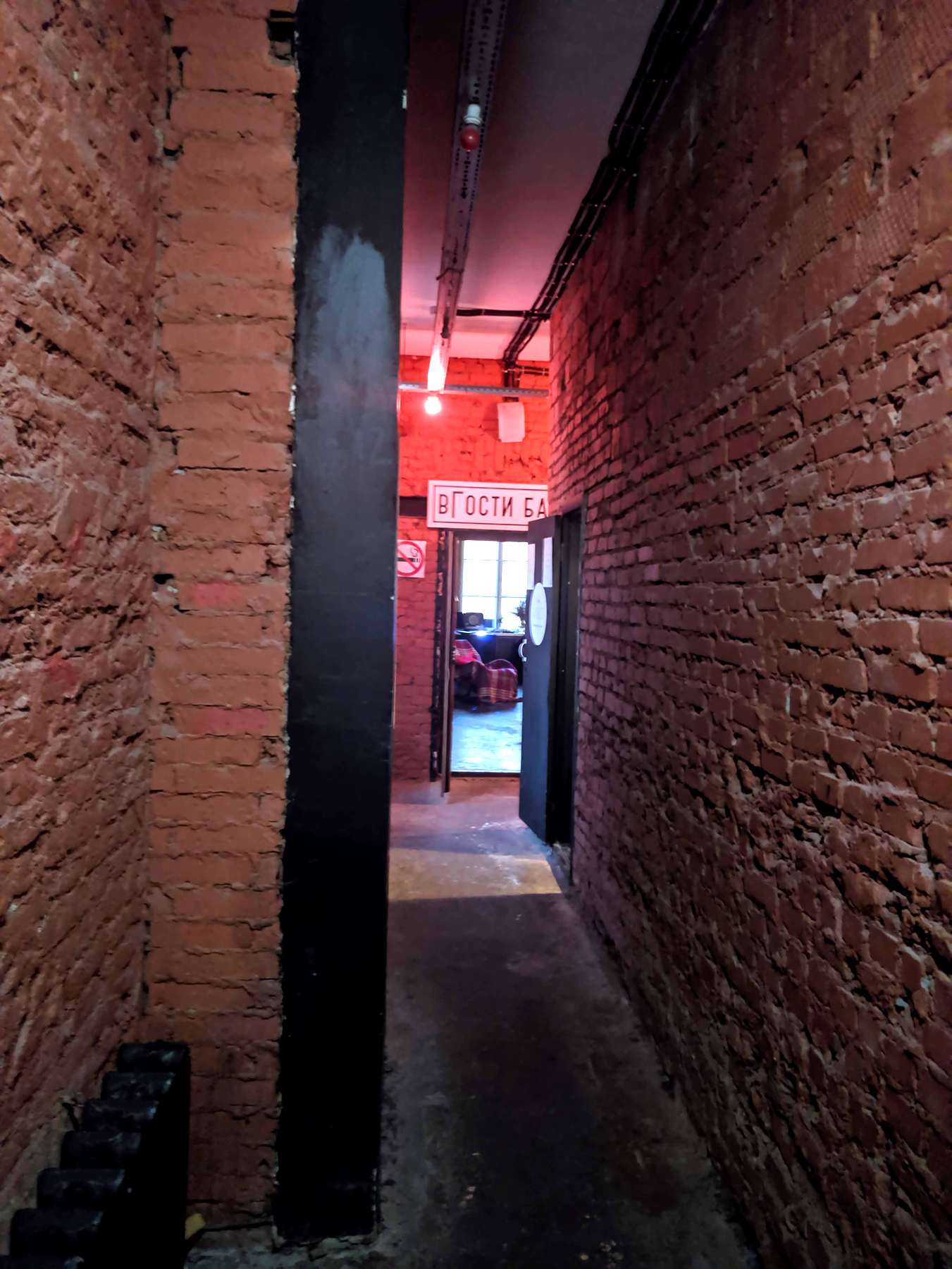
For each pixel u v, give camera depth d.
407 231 3.76
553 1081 2.60
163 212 1.74
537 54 2.54
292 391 1.79
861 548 1.48
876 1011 1.41
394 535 1.83
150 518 1.75
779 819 1.81
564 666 5.00
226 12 1.73
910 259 1.34
